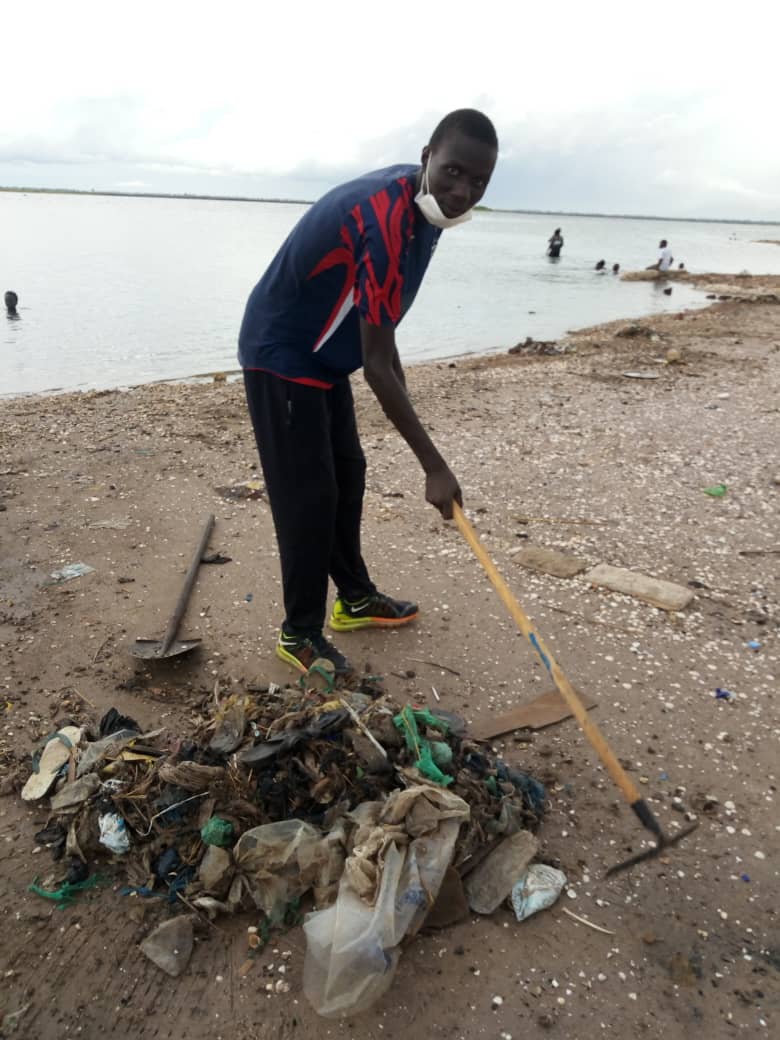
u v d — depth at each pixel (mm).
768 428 7484
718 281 27672
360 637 3760
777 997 2109
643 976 2156
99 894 2359
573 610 4051
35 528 4891
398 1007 2051
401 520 5164
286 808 2398
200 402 8500
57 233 42312
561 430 7406
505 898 2340
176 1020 2018
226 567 4434
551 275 29125
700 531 5078
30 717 3121
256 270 25797
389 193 2496
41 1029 1994
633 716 3223
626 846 2580
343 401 3223
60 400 8758
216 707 2967
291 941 2221
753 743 3082
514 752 3002
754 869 2508
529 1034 1995
